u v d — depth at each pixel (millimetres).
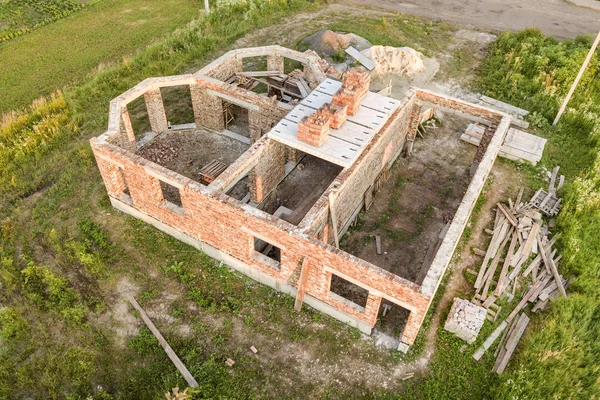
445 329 12844
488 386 11742
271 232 11992
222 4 30375
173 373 11922
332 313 13055
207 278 14195
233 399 11398
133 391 11719
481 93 22844
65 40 28281
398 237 15875
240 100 17531
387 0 32281
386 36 26953
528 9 31188
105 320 13211
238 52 20203
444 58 25562
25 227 16078
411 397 11500
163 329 12969
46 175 18172
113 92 22562
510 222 15742
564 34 28125
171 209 14438
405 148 18938
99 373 12133
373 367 12094
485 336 12727
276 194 16984
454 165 18703
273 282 13688
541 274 14250
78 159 18609
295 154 17734
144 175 13734
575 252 14656
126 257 14742
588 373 11891
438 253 11484
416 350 12391
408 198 17312
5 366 12250
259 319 13148
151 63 24422
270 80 20375
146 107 20406
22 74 25047
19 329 13023
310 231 11961
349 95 14781
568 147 19531
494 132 16172
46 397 11727
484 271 14281
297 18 29469
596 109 20969
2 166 18609
